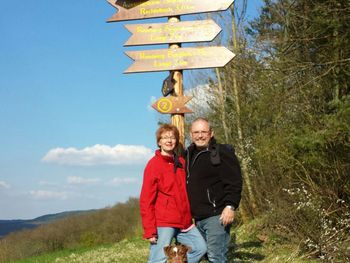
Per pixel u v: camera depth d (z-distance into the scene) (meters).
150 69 4.31
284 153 5.56
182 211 3.45
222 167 3.38
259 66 6.77
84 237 22.91
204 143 3.45
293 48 5.98
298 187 5.53
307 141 5.06
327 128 5.11
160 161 3.47
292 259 4.90
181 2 4.31
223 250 3.40
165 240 3.38
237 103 8.35
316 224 4.94
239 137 8.22
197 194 3.45
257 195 7.25
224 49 4.23
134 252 7.11
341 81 5.72
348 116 4.75
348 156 5.17
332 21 5.28
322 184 5.32
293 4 6.00
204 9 4.27
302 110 5.98
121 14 4.42
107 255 7.27
